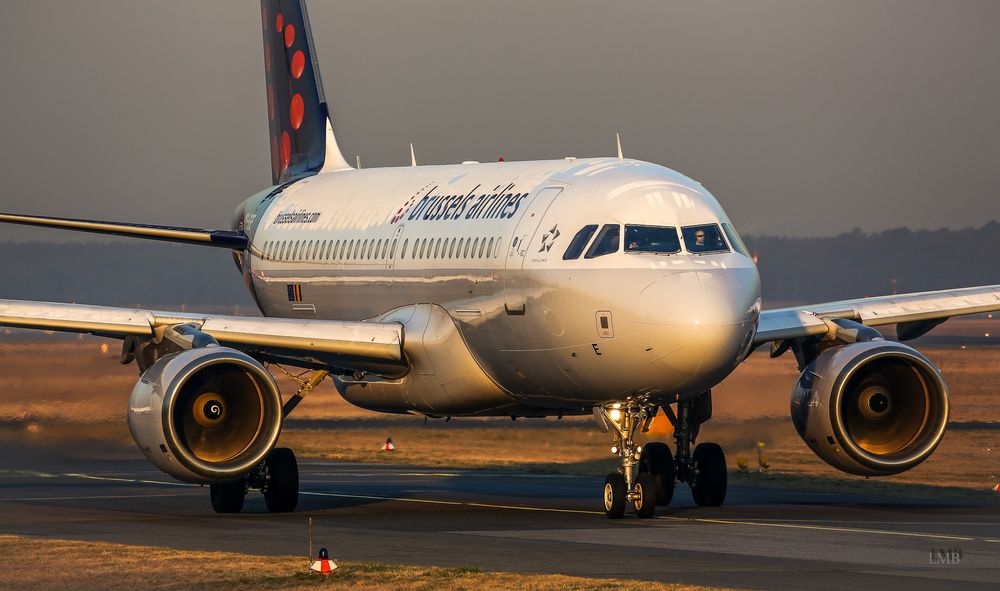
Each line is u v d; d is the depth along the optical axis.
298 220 119.56
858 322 90.81
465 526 77.00
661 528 74.88
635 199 79.81
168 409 79.19
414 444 157.25
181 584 56.31
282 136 140.25
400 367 92.81
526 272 82.38
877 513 84.00
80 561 62.22
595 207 80.75
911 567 60.22
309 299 115.12
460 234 91.75
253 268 125.69
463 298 89.38
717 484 89.50
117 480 119.00
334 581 56.34
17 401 161.38
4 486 112.44
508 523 78.69
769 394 160.88
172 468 79.81
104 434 152.88
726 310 74.62
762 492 105.12
